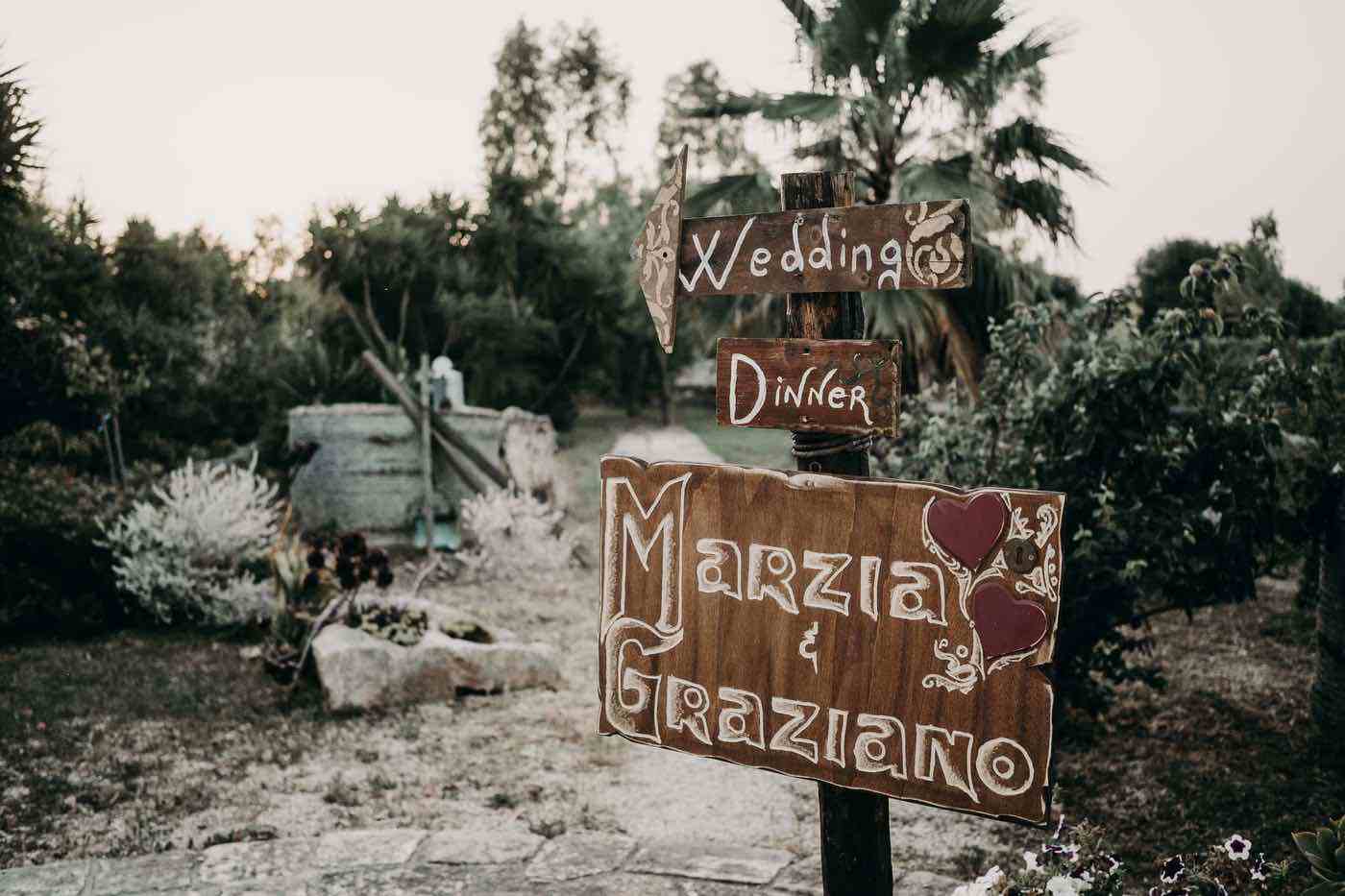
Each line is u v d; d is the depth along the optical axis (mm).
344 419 11070
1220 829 3910
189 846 3912
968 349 8484
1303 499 4645
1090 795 4395
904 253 2105
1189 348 4535
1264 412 4547
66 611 6895
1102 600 4750
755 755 2232
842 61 7953
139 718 5379
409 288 17266
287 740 5234
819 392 2199
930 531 2002
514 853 3834
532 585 9719
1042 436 4961
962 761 1989
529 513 10492
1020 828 4258
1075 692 4898
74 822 4070
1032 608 1898
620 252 27688
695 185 8812
